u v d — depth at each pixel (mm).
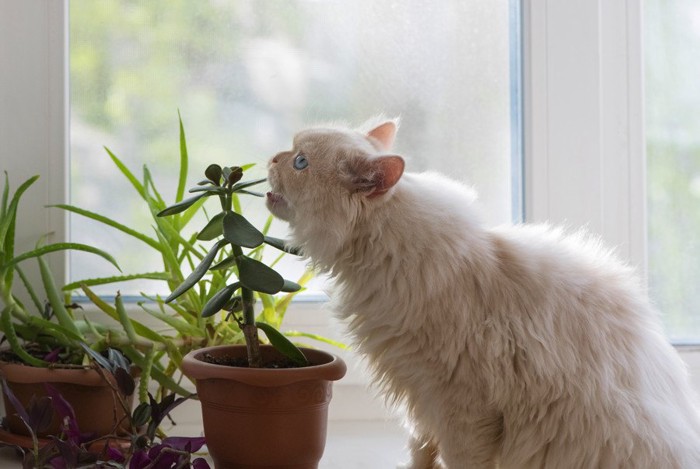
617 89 1464
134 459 992
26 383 1144
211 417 1075
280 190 1070
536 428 1028
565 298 1053
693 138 1499
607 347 1041
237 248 1086
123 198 1416
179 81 1418
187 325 1265
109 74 1397
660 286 1509
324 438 1115
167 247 1253
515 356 1020
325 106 1453
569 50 1432
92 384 1146
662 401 1054
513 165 1492
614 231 1472
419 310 1011
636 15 1457
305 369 1050
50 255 1360
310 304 1418
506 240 1110
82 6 1377
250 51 1429
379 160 979
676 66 1490
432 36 1467
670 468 998
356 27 1448
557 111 1436
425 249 1016
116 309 1249
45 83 1346
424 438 1167
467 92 1480
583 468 1014
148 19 1399
